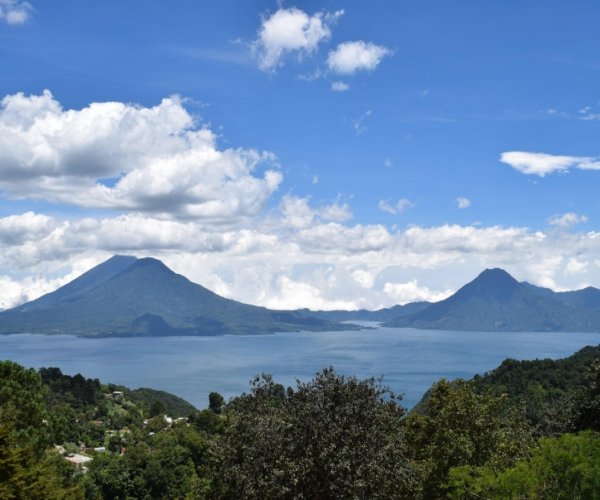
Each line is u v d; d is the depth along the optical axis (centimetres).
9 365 3353
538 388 9638
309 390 2556
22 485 2495
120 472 9075
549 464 2588
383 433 2492
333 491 2266
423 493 3080
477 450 3131
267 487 2392
